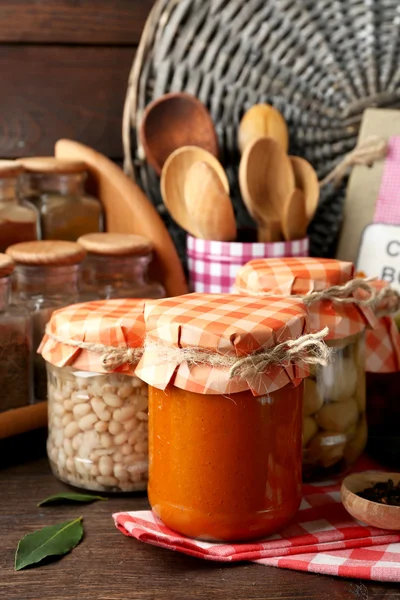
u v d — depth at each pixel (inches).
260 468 25.3
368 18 35.0
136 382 27.9
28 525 27.2
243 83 36.3
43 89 37.8
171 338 24.7
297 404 26.0
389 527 26.0
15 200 33.2
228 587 24.7
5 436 30.5
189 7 36.1
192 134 35.0
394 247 34.3
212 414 24.9
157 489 26.1
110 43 37.9
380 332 30.8
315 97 35.9
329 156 36.1
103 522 27.4
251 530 25.5
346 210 35.3
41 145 38.2
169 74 36.5
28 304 31.6
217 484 25.1
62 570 25.3
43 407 31.2
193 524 25.5
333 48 35.5
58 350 28.0
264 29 35.8
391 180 34.4
